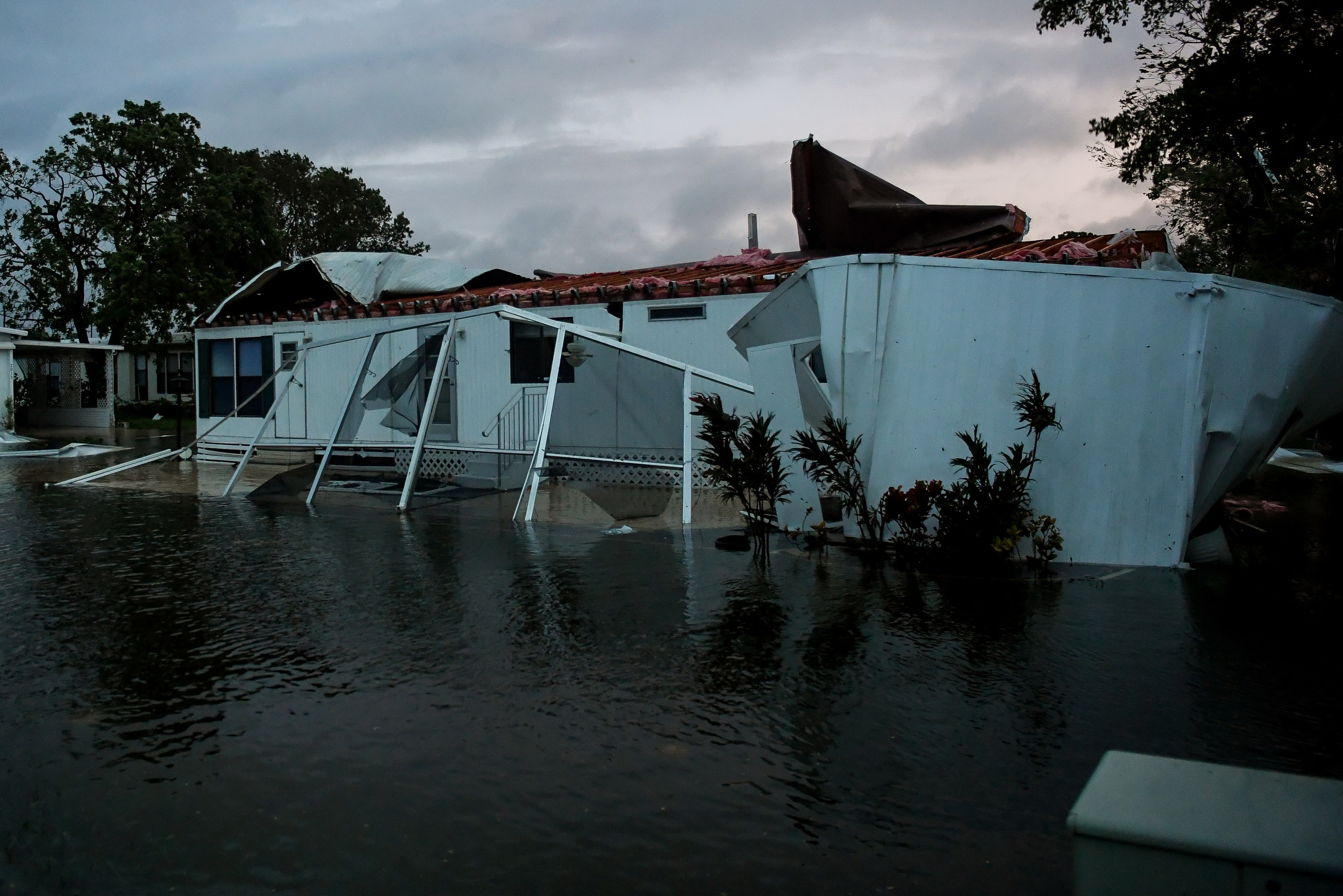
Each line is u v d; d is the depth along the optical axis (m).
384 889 2.96
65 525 10.41
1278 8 9.81
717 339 13.10
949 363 7.89
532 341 14.62
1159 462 7.42
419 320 15.76
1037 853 3.14
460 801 3.57
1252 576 7.29
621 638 5.71
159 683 4.95
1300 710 4.41
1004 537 7.41
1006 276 7.69
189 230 32.25
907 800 3.54
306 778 3.77
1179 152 12.49
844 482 8.21
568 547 8.81
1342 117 9.27
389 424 12.66
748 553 8.37
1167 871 1.90
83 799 3.60
